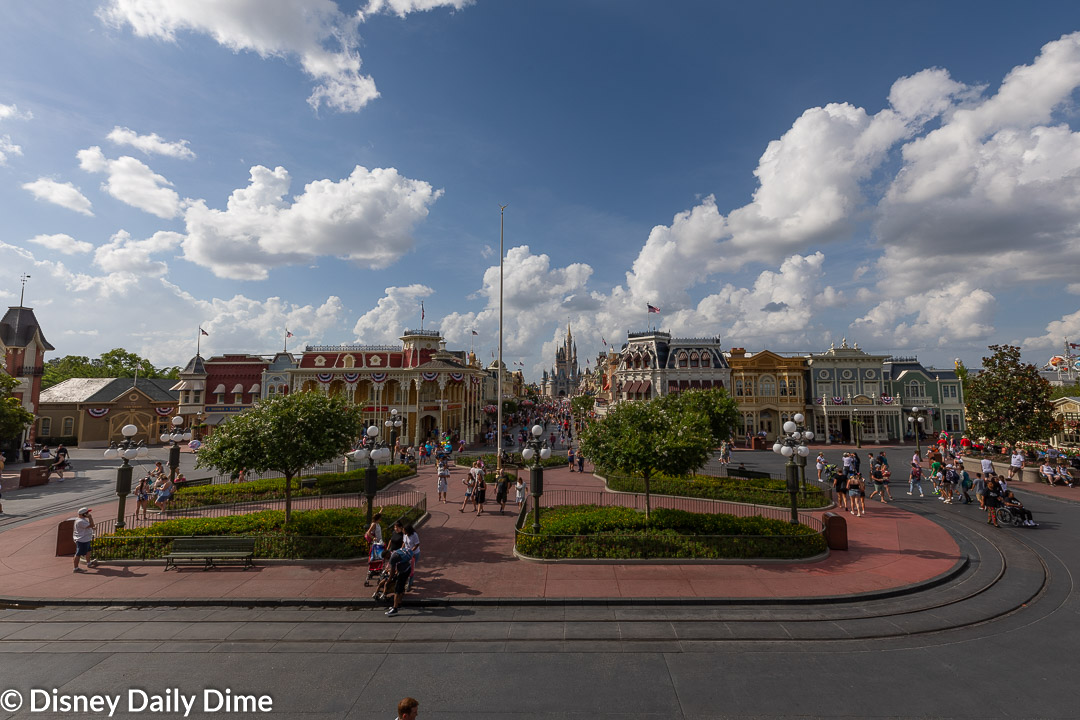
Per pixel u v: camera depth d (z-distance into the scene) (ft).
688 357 200.95
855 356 203.62
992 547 58.34
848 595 43.50
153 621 40.22
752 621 39.65
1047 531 64.69
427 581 47.78
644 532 56.13
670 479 92.63
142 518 72.43
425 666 32.81
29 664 33.17
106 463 141.49
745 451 169.48
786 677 31.27
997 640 36.17
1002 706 28.12
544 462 130.11
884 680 30.86
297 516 62.44
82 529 50.93
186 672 32.07
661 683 30.63
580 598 43.21
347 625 39.32
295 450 57.67
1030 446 110.01
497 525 69.31
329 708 27.99
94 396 201.77
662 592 44.65
